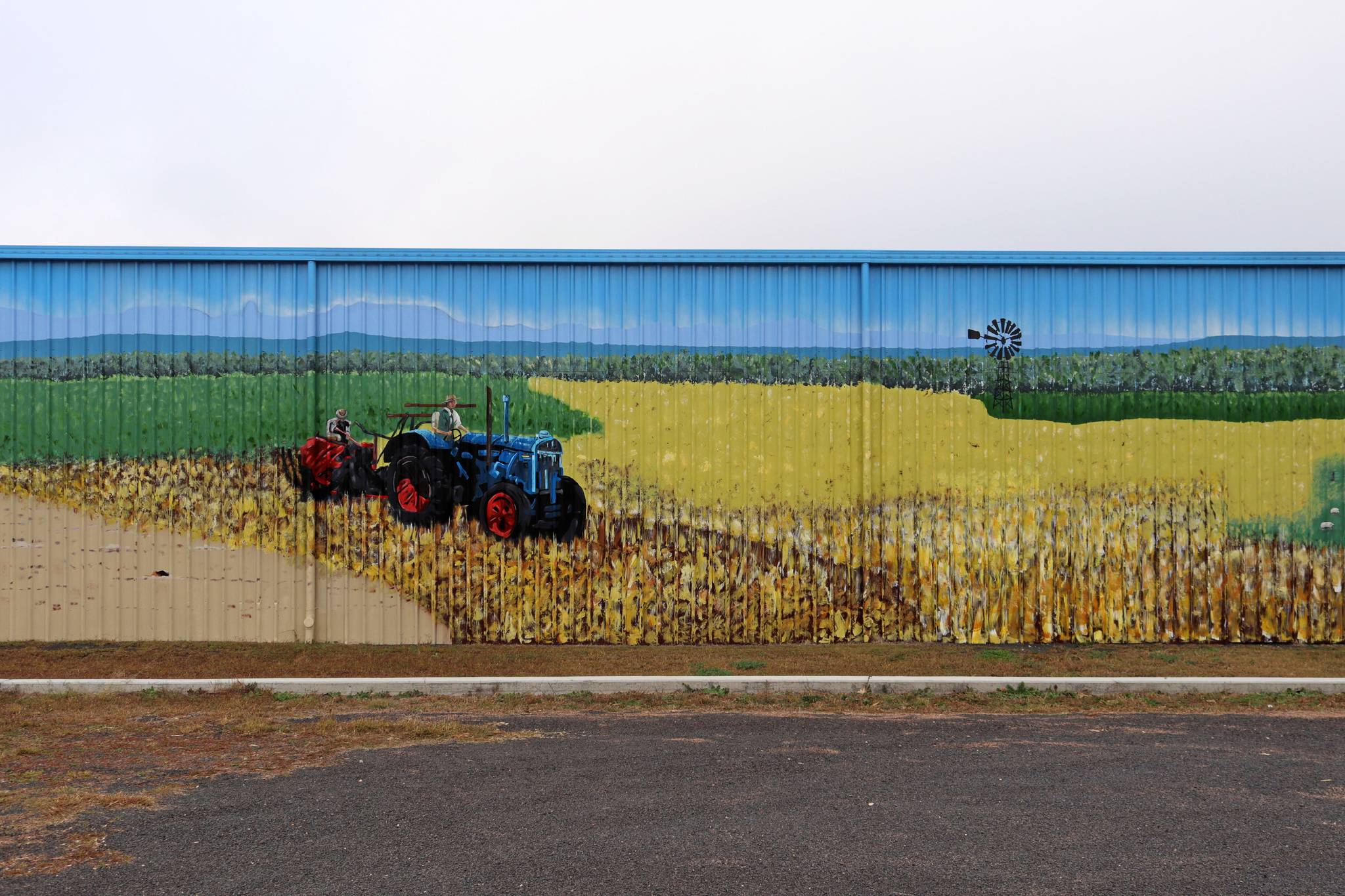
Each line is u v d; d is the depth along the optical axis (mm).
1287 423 9188
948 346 9281
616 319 9336
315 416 9281
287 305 9297
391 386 9305
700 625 9242
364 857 4238
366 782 5277
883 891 3914
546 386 9328
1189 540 9164
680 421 9297
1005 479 9219
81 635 9141
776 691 7496
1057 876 4059
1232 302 9258
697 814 4785
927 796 5062
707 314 9328
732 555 9242
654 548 9266
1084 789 5184
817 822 4680
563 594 9258
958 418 9250
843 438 9281
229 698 7336
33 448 9188
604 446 9289
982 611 9188
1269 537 9148
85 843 4387
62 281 9242
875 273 9336
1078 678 7559
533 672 8219
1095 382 9242
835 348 9305
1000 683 7484
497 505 9266
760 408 9297
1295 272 9258
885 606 9203
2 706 7082
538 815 4770
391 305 9328
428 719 6727
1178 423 9211
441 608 9250
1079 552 9188
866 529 9211
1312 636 9125
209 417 9242
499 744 6098
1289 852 4320
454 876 4039
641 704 7176
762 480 9258
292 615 9234
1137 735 6301
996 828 4605
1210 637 9141
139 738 6234
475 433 9312
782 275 9352
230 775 5414
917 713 6934
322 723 6570
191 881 3992
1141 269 9305
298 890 3908
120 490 9188
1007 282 9305
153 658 8656
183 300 9273
